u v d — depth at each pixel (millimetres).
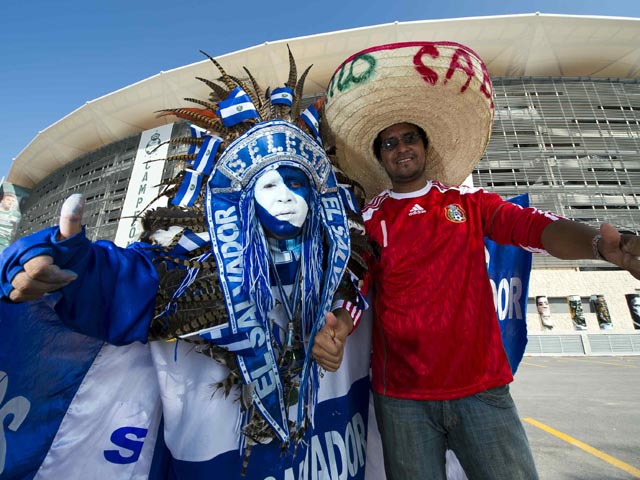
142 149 23719
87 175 28219
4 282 612
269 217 946
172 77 22734
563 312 15891
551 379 6559
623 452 2598
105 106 24938
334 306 1133
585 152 19703
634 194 18766
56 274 602
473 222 1335
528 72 22062
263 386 898
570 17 19203
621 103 21141
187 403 971
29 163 32031
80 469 969
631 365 9203
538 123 20484
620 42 20031
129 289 819
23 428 910
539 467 2387
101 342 1011
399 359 1229
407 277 1256
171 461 1009
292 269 1048
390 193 1498
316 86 22484
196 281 913
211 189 973
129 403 1018
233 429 971
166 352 984
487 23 19781
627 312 15398
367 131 1477
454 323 1186
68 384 971
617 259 835
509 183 19219
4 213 34406
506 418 1115
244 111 1056
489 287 1272
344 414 1281
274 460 1016
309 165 1028
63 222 633
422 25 20062
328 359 960
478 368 1150
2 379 885
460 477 1528
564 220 1085
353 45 20766
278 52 20938
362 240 1227
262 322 920
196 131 1124
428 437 1158
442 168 1654
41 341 938
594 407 4070
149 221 1013
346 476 1216
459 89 1333
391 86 1321
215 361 972
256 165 972
